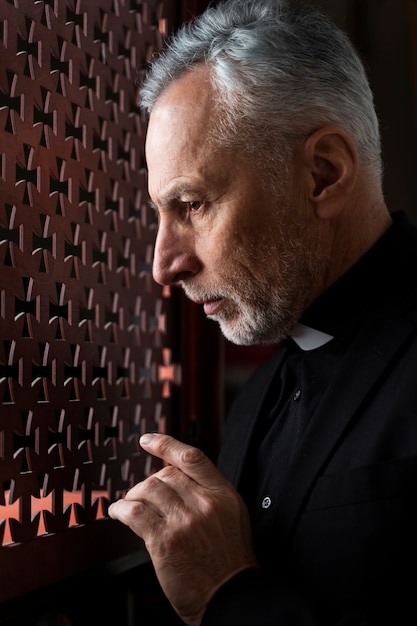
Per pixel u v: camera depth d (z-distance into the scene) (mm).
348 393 936
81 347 995
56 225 942
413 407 878
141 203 1159
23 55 887
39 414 902
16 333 868
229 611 837
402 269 1021
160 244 978
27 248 890
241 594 844
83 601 1043
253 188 935
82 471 983
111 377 1074
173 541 870
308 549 878
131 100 1143
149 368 1195
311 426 938
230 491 909
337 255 1021
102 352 1057
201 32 1002
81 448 984
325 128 967
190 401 1412
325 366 1038
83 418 992
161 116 963
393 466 853
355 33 1680
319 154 973
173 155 936
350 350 970
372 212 1044
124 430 1104
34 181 952
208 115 929
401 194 1778
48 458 915
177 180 933
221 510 885
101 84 1054
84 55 1014
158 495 898
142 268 1179
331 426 924
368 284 1018
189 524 872
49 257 929
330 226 1005
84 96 1010
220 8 1036
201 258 962
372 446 876
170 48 1014
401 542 831
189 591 869
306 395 1033
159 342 1224
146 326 1188
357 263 1021
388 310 983
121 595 1119
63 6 969
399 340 946
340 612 803
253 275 953
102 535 1017
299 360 1105
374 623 785
